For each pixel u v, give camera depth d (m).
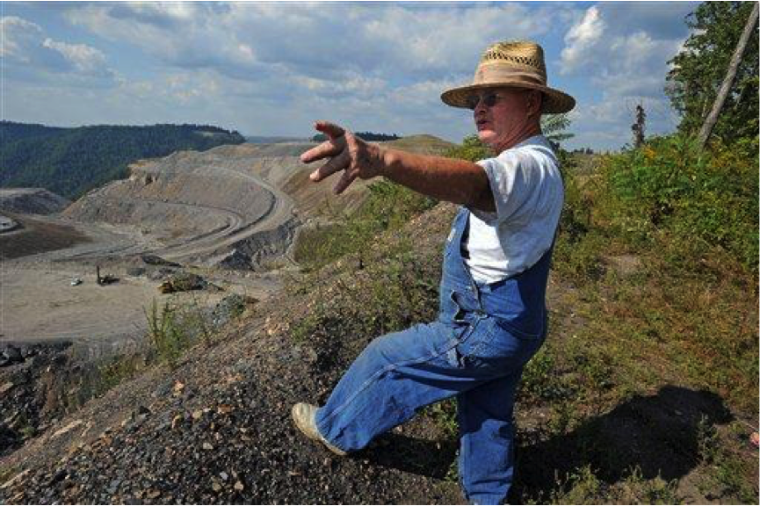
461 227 2.69
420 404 2.93
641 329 4.97
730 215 7.11
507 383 2.92
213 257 69.69
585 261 6.31
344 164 2.00
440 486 3.30
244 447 3.31
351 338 4.61
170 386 4.97
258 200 113.19
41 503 3.02
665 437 3.61
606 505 3.10
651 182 7.91
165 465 3.15
